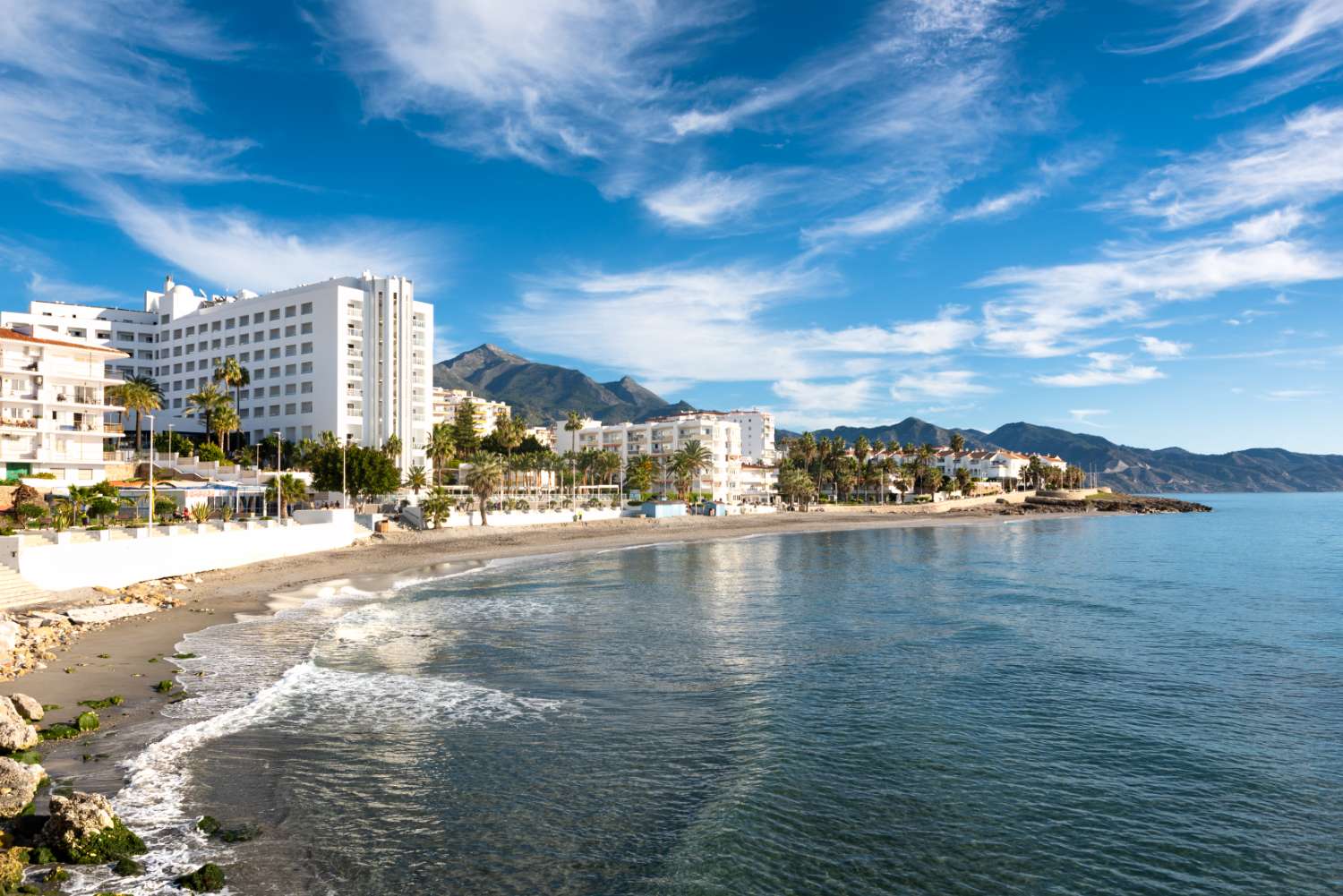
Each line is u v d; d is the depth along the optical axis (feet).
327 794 66.08
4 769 60.54
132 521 228.02
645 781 71.05
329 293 424.05
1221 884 55.77
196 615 145.38
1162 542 369.91
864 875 55.72
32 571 145.48
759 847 59.06
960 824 64.03
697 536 384.06
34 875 50.65
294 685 98.37
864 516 551.18
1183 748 82.28
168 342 501.97
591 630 140.87
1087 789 71.46
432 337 450.71
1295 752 81.46
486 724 85.92
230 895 49.83
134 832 57.21
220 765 70.64
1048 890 54.49
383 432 428.15
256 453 384.47
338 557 253.03
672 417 649.20
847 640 134.21
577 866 55.36
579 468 548.31
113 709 84.48
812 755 78.38
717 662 116.98
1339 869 58.03
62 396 248.73
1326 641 136.15
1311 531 466.29
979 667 115.85
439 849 57.26
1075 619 157.69
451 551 289.53
